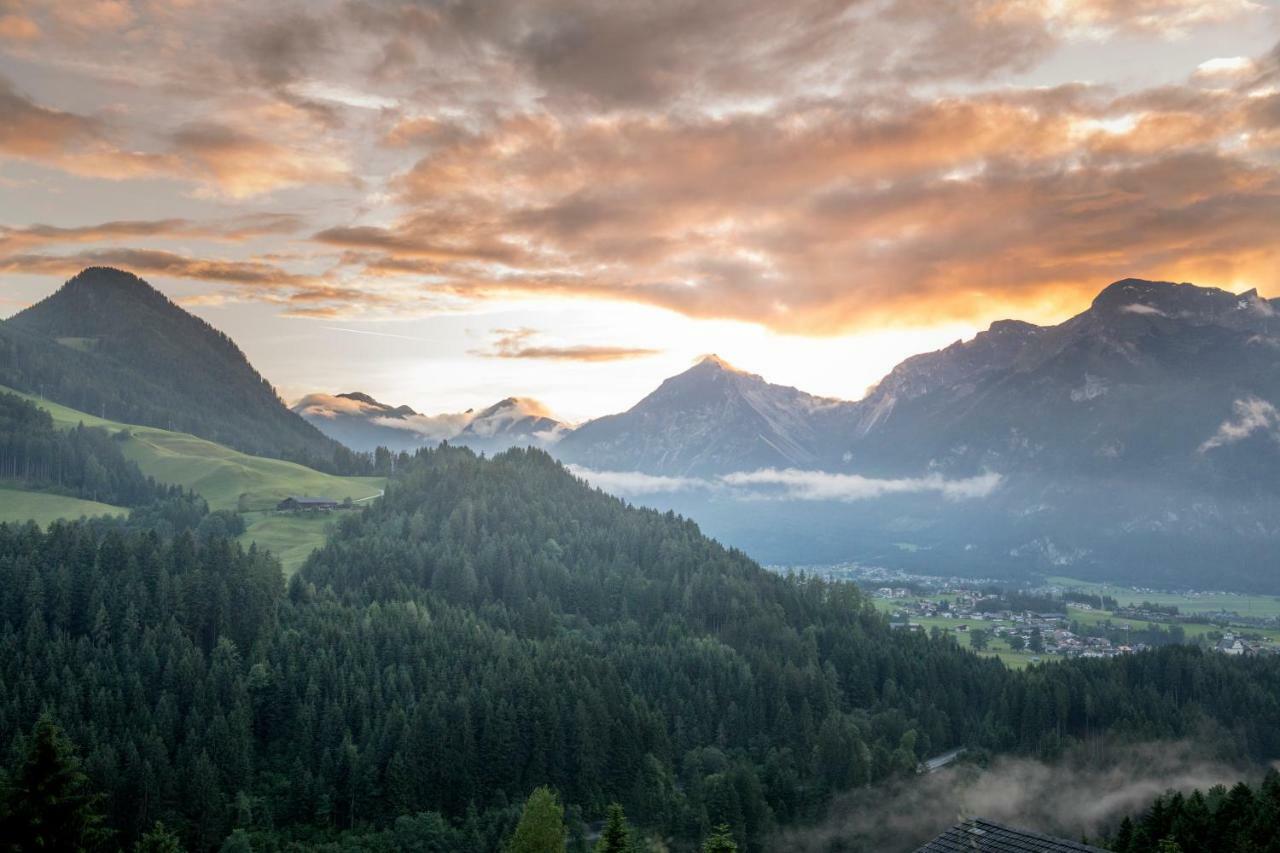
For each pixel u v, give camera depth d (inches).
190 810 7278.5
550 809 6545.3
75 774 4286.4
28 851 4114.2
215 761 7642.7
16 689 7613.2
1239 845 6117.1
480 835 7765.8
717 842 4921.3
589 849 7790.4
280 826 7652.6
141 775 7185.0
